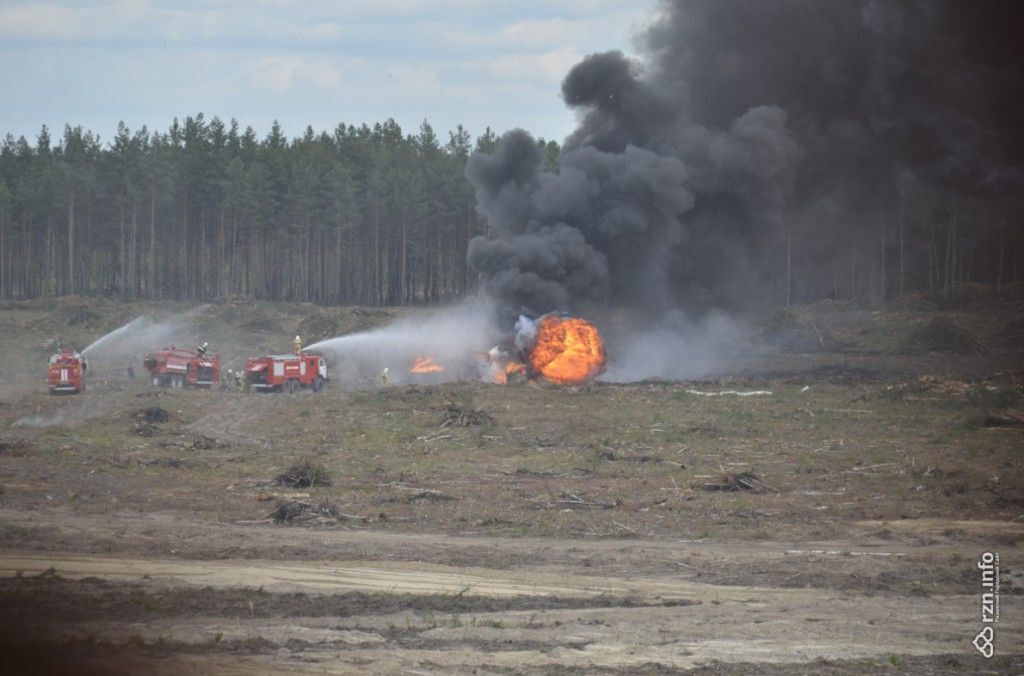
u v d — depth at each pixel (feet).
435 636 211.61
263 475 442.91
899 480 422.00
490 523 346.13
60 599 238.48
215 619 223.10
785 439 527.81
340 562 286.87
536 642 208.03
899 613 235.40
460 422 571.69
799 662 198.49
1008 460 461.37
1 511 361.10
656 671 190.80
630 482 422.41
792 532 334.03
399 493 398.01
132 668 185.88
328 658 194.49
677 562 288.30
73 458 476.54
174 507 372.79
